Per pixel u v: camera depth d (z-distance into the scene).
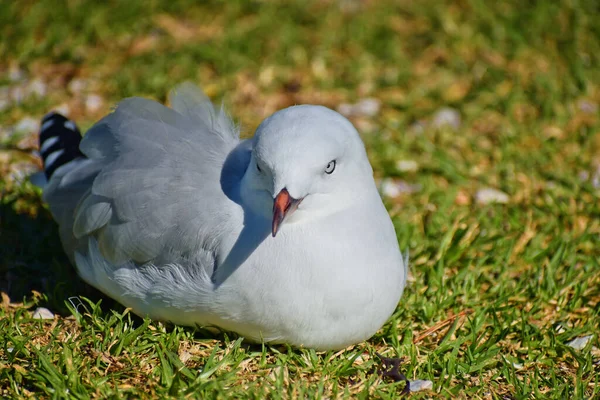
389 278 8.56
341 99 14.76
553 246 11.28
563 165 13.16
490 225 11.77
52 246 10.94
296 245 8.16
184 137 9.27
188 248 8.55
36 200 11.80
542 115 14.41
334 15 16.70
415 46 16.12
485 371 9.03
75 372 8.18
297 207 7.88
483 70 15.45
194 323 8.92
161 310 8.89
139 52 15.52
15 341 8.72
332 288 8.21
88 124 13.52
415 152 13.48
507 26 16.33
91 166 9.76
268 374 8.53
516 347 9.51
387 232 8.67
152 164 9.01
